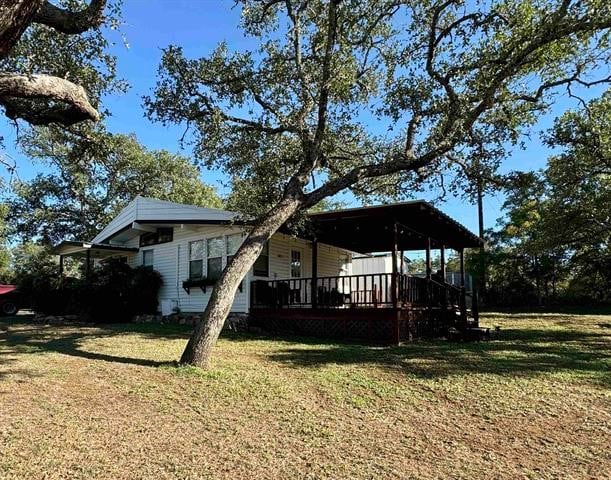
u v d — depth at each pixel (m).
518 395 5.57
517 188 10.50
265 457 3.73
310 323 11.68
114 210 30.27
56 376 6.30
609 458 3.73
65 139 7.48
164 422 4.53
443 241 14.52
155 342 9.61
